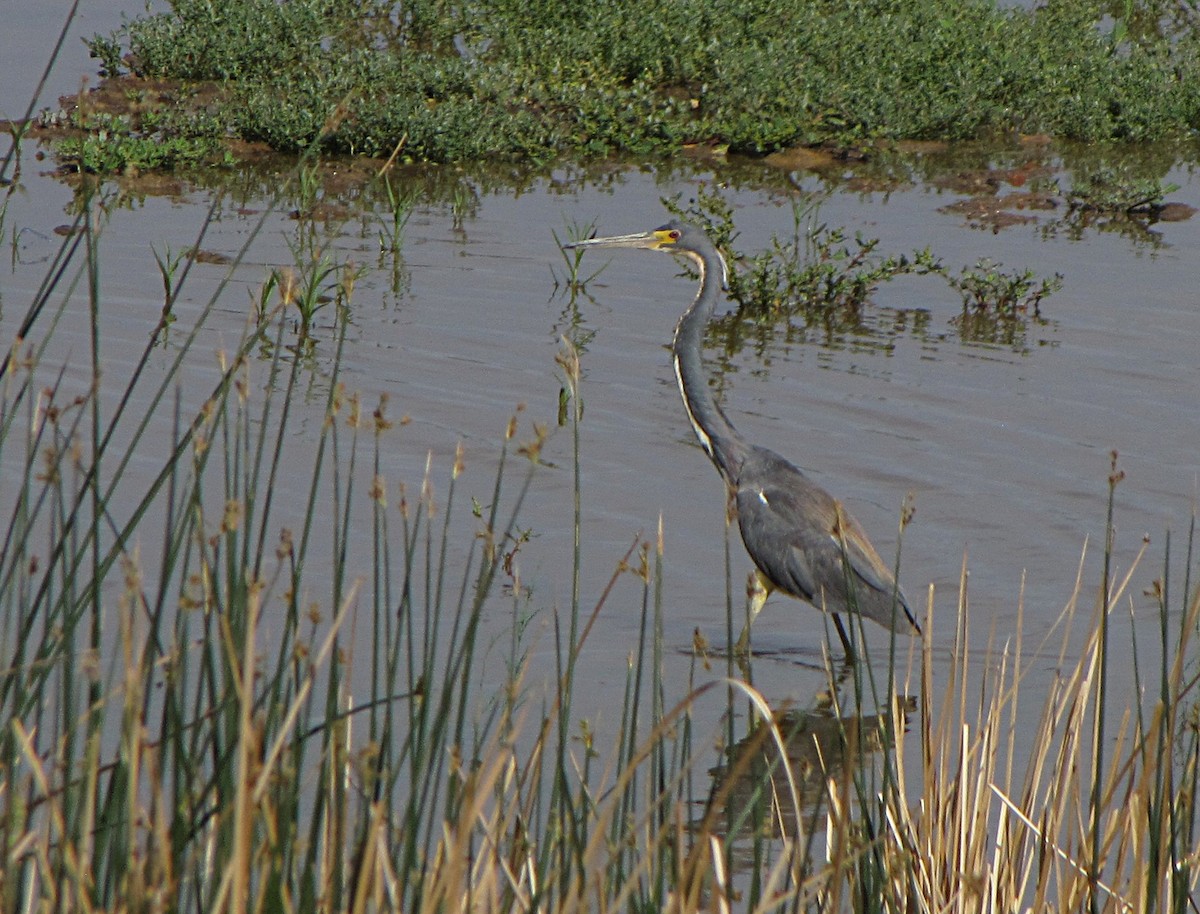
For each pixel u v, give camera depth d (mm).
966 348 18125
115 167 23641
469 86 28875
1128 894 6324
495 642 10469
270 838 4500
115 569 10766
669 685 10219
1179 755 8875
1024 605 11633
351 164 25688
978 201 25344
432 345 17328
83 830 4438
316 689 9266
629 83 31328
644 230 22531
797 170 27156
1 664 5109
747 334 18625
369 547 11953
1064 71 32062
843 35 32438
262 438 5664
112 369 15859
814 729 9672
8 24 33656
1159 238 23531
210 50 29953
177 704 5406
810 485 11820
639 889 5398
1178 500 13719
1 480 12516
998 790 6590
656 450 14641
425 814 7547
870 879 6348
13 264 18984
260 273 19469
